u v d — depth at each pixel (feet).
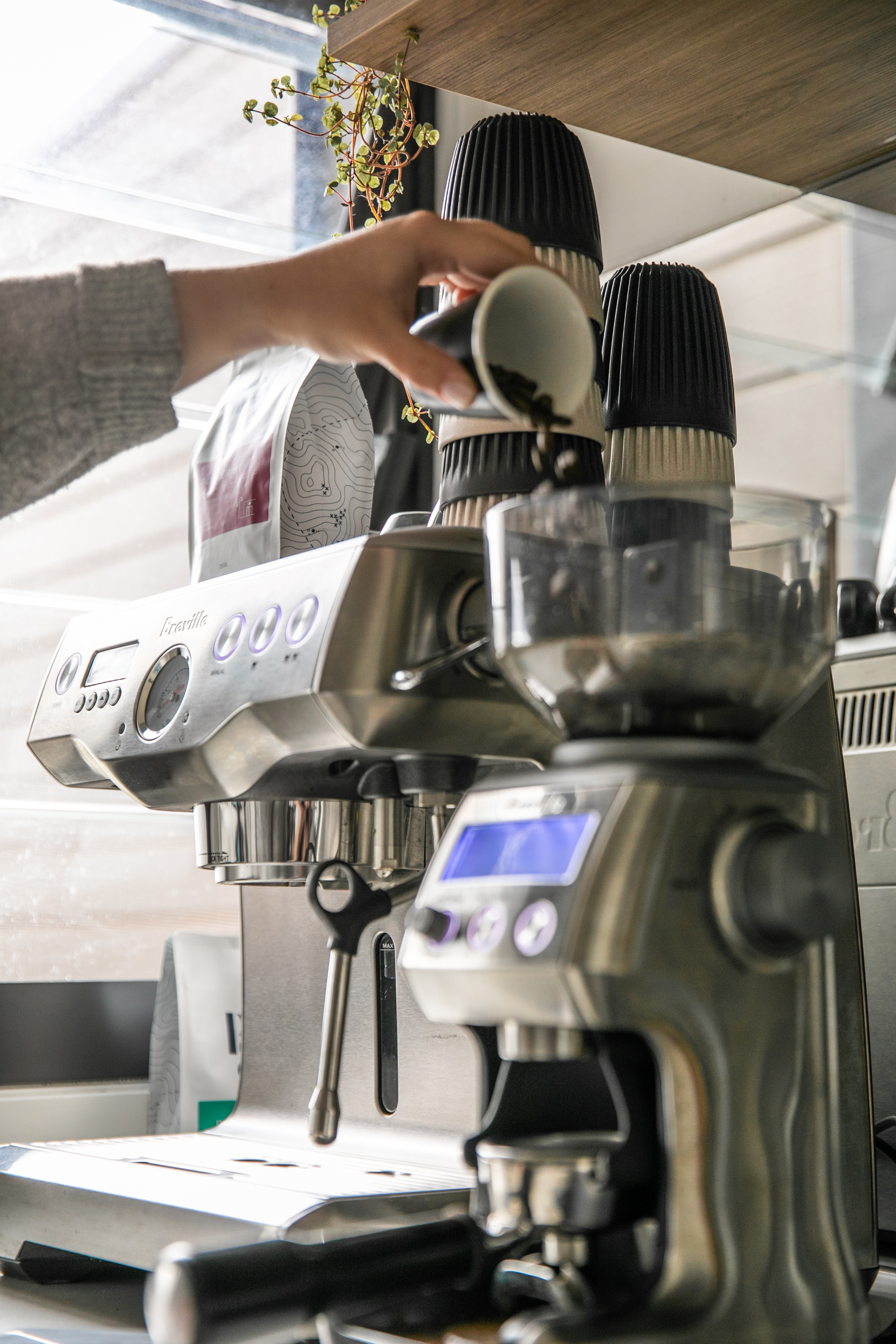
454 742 2.22
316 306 2.22
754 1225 1.64
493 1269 2.19
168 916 5.18
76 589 5.17
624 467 2.81
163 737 2.51
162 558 5.40
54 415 2.17
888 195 4.08
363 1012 2.97
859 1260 2.38
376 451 5.75
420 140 3.98
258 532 3.01
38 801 4.97
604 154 5.63
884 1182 2.96
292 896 3.29
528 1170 1.68
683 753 1.69
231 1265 1.94
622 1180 1.65
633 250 5.47
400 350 2.15
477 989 1.63
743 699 1.74
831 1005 1.80
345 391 3.14
